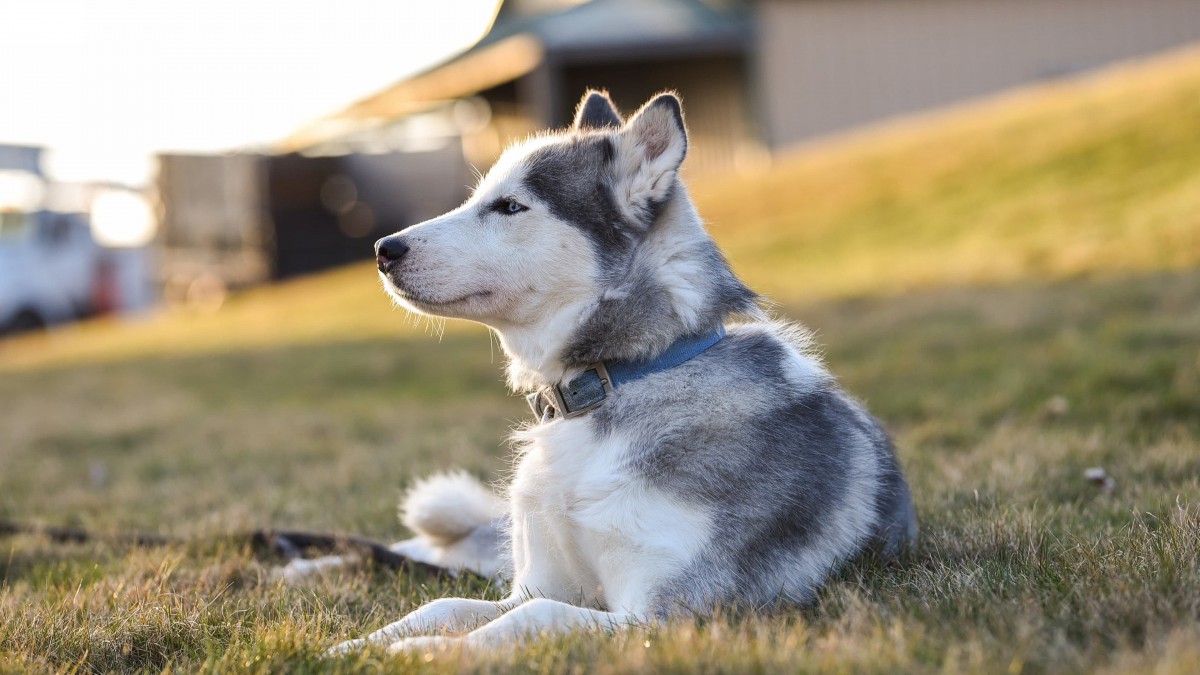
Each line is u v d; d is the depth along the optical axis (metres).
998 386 8.59
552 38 26.19
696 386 3.70
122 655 3.38
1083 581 3.25
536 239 3.90
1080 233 14.88
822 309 13.27
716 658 2.76
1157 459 5.59
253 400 12.71
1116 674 2.45
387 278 4.00
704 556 3.47
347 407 11.55
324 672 2.96
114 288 25.19
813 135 27.72
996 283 13.29
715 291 3.90
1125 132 18.62
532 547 3.83
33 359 18.84
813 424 3.86
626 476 3.54
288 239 26.36
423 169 26.83
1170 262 12.60
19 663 3.16
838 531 3.82
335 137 31.05
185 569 4.64
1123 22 27.70
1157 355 8.37
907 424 7.93
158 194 26.77
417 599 4.16
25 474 8.13
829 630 3.07
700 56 28.41
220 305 24.09
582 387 3.81
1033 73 27.86
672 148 3.86
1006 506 4.60
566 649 2.94
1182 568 3.26
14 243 23.25
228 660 3.11
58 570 4.83
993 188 18.36
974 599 3.21
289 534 5.21
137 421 10.74
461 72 26.80
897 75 27.84
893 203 19.41
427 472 7.14
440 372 13.18
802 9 27.47
